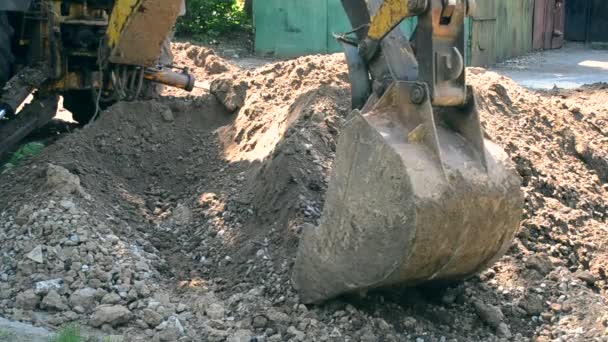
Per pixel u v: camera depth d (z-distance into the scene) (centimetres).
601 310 604
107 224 686
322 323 575
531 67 1877
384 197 527
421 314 600
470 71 981
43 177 729
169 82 923
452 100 541
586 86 1396
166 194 780
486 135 573
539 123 877
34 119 895
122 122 834
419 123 535
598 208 775
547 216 714
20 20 924
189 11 2019
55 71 893
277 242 650
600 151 881
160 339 559
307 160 694
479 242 552
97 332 569
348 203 548
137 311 591
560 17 2273
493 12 1902
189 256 682
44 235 651
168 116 859
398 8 549
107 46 870
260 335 568
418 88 533
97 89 900
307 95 782
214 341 561
